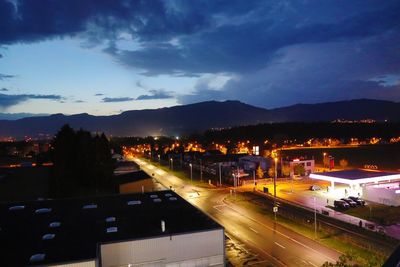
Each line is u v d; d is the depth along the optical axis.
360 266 28.75
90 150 69.00
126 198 40.44
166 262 27.34
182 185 79.44
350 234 41.28
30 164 91.00
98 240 26.78
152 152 174.25
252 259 35.19
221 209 55.72
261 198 62.75
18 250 25.14
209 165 102.56
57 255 23.91
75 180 67.00
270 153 126.19
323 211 51.12
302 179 81.44
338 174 67.38
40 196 55.91
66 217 33.34
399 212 50.53
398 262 11.61
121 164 92.31
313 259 34.75
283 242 39.81
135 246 26.69
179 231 28.27
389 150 145.25
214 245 28.61
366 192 58.91
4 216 33.94
